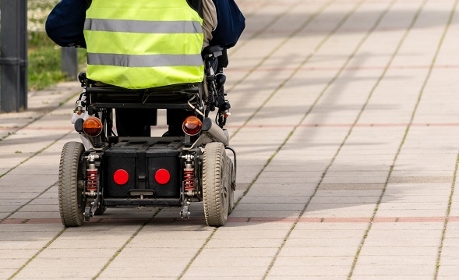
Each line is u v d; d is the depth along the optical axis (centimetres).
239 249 1349
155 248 1362
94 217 1565
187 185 1450
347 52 3253
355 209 1574
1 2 2484
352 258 1293
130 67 1424
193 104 1470
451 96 2588
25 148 2119
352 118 2370
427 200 1623
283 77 2905
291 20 3934
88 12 1445
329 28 3719
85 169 1477
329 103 2547
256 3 4425
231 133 2244
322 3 4350
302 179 1808
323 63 3091
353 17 3944
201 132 1464
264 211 1577
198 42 1431
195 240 1403
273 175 1845
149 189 1455
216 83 1558
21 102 2544
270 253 1325
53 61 3244
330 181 1786
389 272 1224
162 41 1423
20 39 2517
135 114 1571
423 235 1404
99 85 1466
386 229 1443
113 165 1462
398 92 2650
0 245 1387
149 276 1227
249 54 3281
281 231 1444
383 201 1625
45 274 1244
